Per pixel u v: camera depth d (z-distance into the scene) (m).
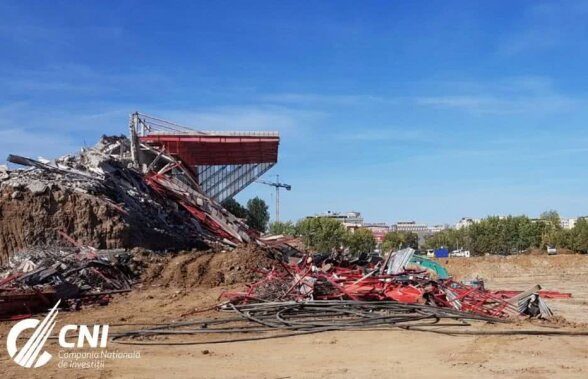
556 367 12.29
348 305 20.16
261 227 111.06
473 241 127.12
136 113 42.69
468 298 21.31
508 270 60.47
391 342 15.15
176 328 16.75
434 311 19.41
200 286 25.48
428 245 164.62
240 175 63.41
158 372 11.81
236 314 19.09
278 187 130.38
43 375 11.66
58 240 28.48
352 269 27.78
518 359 13.08
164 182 39.53
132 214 31.34
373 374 11.66
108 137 44.50
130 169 38.25
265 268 27.30
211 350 14.06
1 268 25.31
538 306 20.34
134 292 23.67
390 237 141.75
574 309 26.95
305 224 105.69
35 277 22.16
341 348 14.38
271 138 57.75
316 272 23.33
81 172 33.47
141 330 16.19
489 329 17.11
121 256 26.53
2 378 11.43
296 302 20.30
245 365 12.46
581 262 62.91
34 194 29.00
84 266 24.02
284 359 13.09
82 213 29.14
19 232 28.30
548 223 131.25
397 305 20.22
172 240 32.62
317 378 11.32
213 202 41.09
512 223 123.69
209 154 58.38
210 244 34.75
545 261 62.84
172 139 54.62
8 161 31.69
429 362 12.79
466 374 11.66
